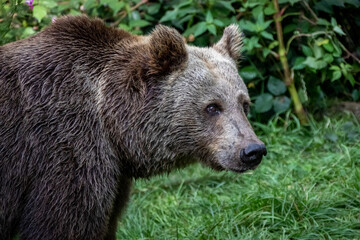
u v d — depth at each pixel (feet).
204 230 38.27
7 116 30.94
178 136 32.48
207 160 32.73
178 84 32.22
